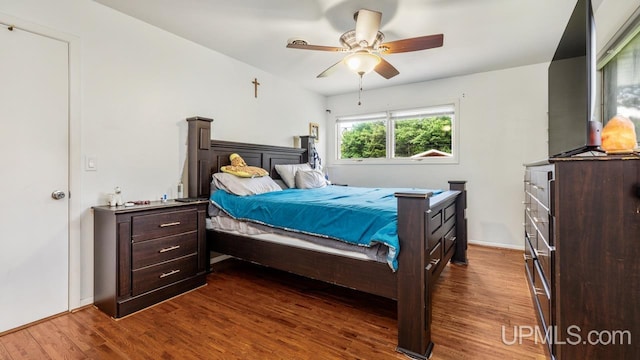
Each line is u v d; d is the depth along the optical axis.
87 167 2.22
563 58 1.96
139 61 2.54
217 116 3.25
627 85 2.04
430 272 1.71
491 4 2.23
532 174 2.10
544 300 1.62
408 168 4.39
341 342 1.75
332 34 2.76
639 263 1.15
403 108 4.40
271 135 3.98
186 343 1.73
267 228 2.43
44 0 2.00
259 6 2.29
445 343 1.73
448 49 3.07
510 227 3.71
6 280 1.86
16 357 1.60
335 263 2.03
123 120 2.44
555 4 2.24
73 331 1.86
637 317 1.16
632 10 1.84
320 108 5.00
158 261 2.27
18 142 1.90
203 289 2.53
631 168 1.16
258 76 3.77
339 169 5.04
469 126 3.92
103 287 2.12
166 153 2.77
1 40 1.83
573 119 1.74
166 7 2.33
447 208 2.57
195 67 3.00
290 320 2.00
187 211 2.50
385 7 2.27
